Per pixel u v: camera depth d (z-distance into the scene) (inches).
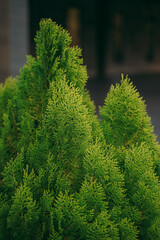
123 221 69.2
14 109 90.5
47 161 73.3
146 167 76.5
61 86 74.6
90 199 69.3
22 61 489.7
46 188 74.5
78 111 73.1
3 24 473.4
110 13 911.0
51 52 79.7
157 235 72.7
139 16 1001.5
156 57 1068.5
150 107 389.4
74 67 82.8
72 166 76.0
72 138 73.5
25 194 70.2
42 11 746.2
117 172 72.1
